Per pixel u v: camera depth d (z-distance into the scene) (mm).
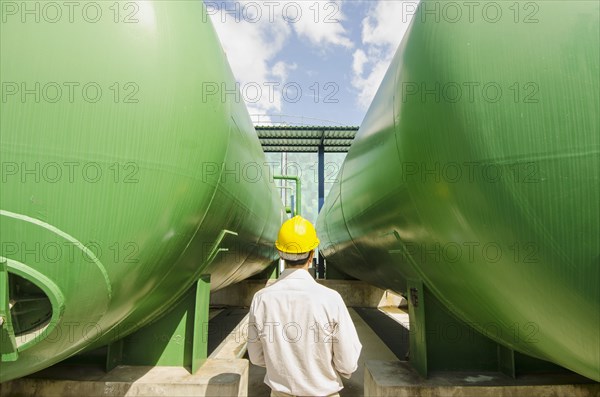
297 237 1679
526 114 1464
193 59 2031
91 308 1818
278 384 1591
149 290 2262
